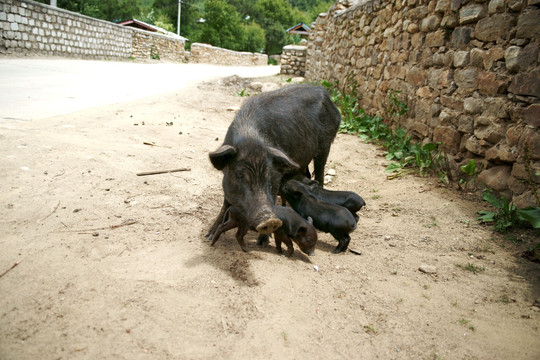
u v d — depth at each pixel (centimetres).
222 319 317
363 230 522
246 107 460
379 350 305
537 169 519
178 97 1350
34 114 871
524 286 399
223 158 380
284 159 387
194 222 488
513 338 325
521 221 512
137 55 3164
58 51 2264
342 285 387
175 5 7025
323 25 2005
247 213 369
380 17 1093
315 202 493
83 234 421
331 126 600
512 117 567
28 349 268
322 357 292
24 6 1956
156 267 377
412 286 393
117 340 283
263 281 374
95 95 1192
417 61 860
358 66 1282
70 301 316
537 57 533
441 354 306
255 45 7050
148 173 618
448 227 525
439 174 702
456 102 700
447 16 737
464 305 367
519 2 562
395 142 901
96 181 560
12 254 371
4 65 1591
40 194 500
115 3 5462
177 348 283
